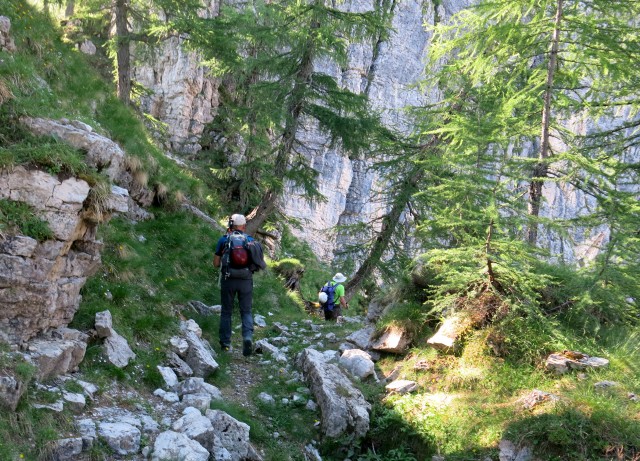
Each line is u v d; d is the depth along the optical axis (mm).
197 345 6664
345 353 7566
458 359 6848
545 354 6609
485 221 6480
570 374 6148
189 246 10336
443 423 5820
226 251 7418
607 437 5000
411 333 7754
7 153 4664
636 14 7930
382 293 9781
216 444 4789
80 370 5172
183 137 21672
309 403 6398
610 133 9547
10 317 4590
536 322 6816
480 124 6855
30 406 4109
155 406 5215
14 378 4090
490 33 7949
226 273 7395
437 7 44781
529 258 6562
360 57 40812
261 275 13312
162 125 19344
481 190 6332
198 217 11852
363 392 6586
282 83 14039
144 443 4523
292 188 15312
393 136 14578
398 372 7121
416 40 43844
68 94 9617
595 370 6090
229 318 7469
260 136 17781
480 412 5824
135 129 11039
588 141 9914
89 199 5285
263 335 9156
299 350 8211
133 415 4891
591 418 5191
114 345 5707
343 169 37344
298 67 14156
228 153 22109
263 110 13852
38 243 4719
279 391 6660
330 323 11273
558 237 8016
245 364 7355
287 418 6090
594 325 7148
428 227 8203
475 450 5438
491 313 7082
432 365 6926
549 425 5195
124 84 14859
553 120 9461
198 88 22312
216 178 20312
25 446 3820
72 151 5254
